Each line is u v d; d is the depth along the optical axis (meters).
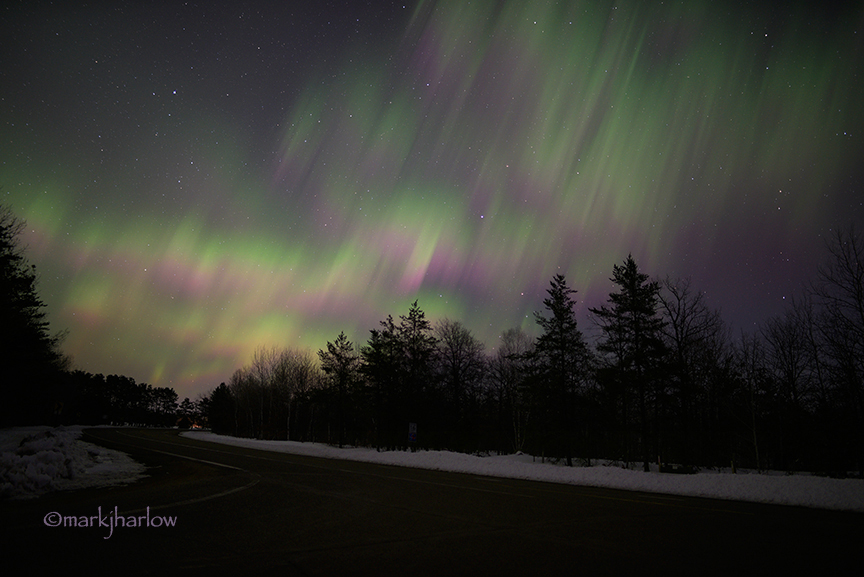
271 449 39.94
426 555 6.52
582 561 6.31
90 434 52.91
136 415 144.12
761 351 35.75
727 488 14.98
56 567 5.48
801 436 33.16
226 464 22.72
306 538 7.45
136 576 5.22
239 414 87.50
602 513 10.56
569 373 38.53
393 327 46.69
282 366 79.94
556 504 11.91
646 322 31.86
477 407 56.75
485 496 13.23
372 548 6.86
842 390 27.81
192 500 11.09
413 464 26.80
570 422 38.72
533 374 39.31
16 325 40.19
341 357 49.59
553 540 7.59
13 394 48.25
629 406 36.81
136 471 18.61
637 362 31.45
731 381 36.09
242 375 97.81
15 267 39.62
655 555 6.70
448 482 16.98
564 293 38.88
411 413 45.75
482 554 6.62
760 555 6.79
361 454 32.78
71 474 15.01
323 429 74.81
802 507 12.52
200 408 139.62
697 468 30.84
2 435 29.95
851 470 32.06
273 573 5.50
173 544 6.77
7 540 6.79
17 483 11.82
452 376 56.66
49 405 66.44
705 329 37.34
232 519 8.87
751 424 34.59
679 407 34.03
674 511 11.08
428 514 9.97
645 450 31.00
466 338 58.56
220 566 5.72
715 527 9.02
